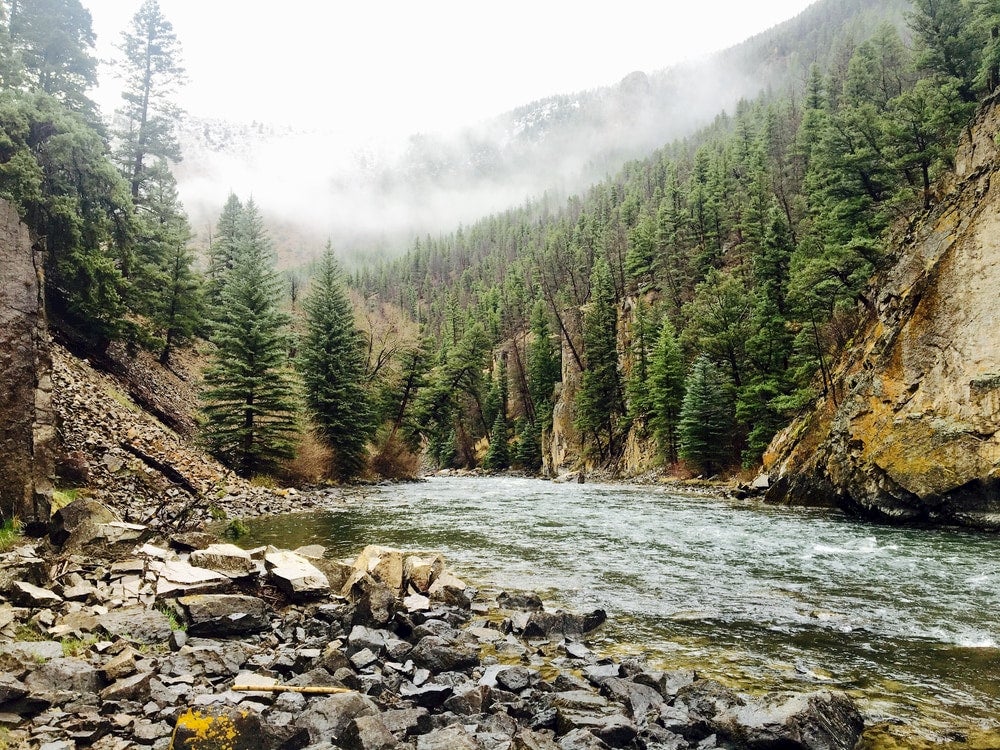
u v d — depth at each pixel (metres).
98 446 20.84
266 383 32.72
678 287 71.75
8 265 12.76
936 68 43.59
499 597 12.05
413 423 55.75
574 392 81.62
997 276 24.58
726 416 48.59
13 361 12.50
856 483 26.73
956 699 7.43
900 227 37.12
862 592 12.92
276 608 10.80
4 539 11.45
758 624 10.68
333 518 24.25
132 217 29.47
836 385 33.28
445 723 6.47
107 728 5.41
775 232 48.00
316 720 5.96
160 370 38.97
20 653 6.38
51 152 25.53
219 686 6.77
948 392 24.84
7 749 4.89
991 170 26.64
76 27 38.03
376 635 9.23
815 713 6.27
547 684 7.73
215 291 50.78
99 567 10.82
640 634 10.16
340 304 43.25
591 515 26.55
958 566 15.66
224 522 20.83
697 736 6.47
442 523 23.27
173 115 44.94
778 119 92.12
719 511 28.59
